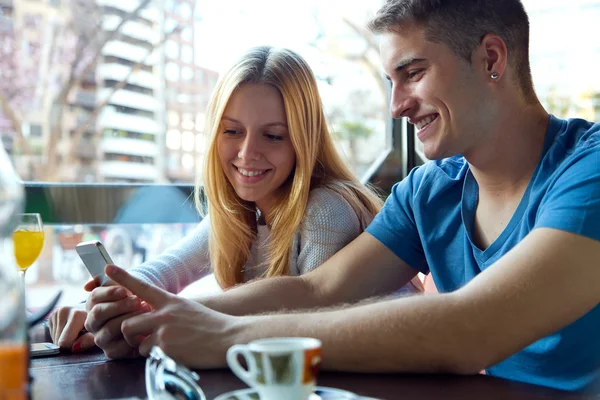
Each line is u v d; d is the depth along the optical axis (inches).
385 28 46.2
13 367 22.6
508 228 45.8
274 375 24.5
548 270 35.1
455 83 44.8
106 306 41.8
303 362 24.5
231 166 60.5
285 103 58.3
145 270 61.3
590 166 38.7
